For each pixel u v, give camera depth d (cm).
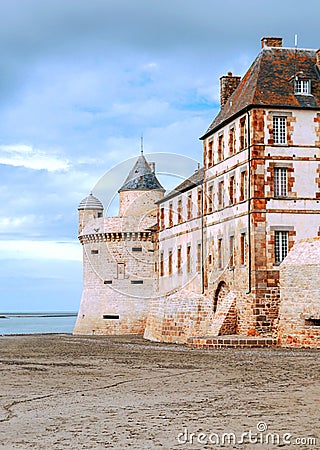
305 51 4797
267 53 4750
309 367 2892
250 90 4619
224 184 4906
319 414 1872
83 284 6944
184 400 2112
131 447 1551
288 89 4569
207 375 2678
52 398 2167
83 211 6975
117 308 6588
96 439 1622
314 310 3828
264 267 4362
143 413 1912
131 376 2681
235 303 4534
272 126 4484
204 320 4684
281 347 3922
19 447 1558
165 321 5016
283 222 4434
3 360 3412
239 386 2378
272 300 4338
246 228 4484
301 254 3981
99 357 3538
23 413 1925
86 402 2092
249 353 3566
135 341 5116
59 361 3325
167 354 3653
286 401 2070
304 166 4500
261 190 4428
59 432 1692
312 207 4481
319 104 4541
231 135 4819
